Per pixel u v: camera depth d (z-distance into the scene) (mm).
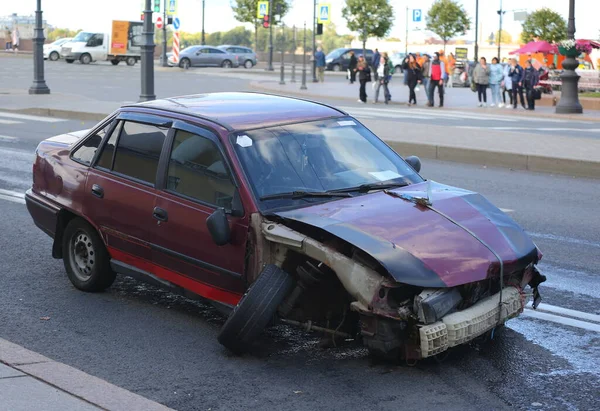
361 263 5273
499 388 5238
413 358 5344
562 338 6148
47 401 4742
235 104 6840
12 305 6980
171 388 5277
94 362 5730
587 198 12078
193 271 6141
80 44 57062
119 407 4688
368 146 6668
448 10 73188
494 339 6094
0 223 10102
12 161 15109
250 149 6062
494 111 27703
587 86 34094
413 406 4973
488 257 5371
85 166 7109
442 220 5645
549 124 23625
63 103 25547
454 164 15742
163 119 6605
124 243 6711
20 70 46875
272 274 5480
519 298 5664
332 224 5441
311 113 6746
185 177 6227
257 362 5699
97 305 6977
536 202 11734
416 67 29641
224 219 5660
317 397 5113
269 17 54562
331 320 5785
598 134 20594
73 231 7273
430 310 5105
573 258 8539
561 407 4977
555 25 63188
